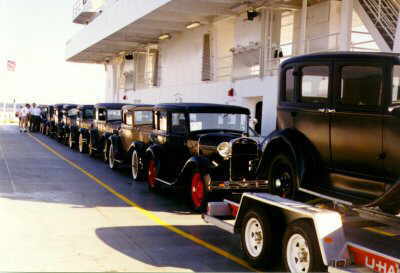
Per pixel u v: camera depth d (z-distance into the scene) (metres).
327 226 4.98
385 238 5.43
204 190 8.93
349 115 5.51
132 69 32.88
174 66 25.91
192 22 21.62
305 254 5.23
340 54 5.66
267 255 5.77
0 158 16.67
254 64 17.84
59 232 7.38
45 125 29.73
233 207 7.08
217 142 9.17
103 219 8.40
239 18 19.47
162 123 10.96
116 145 14.41
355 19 17.36
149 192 11.25
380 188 5.23
